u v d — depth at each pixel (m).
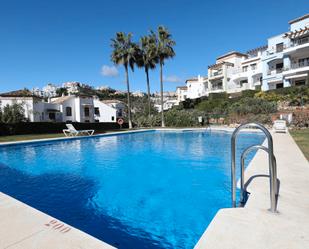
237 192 4.45
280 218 2.78
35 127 21.44
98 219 3.98
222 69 44.28
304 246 2.19
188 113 29.09
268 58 32.94
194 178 6.39
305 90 23.73
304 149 7.89
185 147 12.52
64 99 37.50
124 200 4.86
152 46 28.31
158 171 7.32
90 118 40.81
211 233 2.45
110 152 11.28
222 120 26.59
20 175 7.02
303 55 29.41
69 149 12.30
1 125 18.73
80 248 2.23
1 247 2.26
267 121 20.67
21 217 2.95
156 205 4.53
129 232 3.57
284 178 4.46
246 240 2.30
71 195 5.21
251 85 39.19
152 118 29.98
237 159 8.88
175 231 3.55
